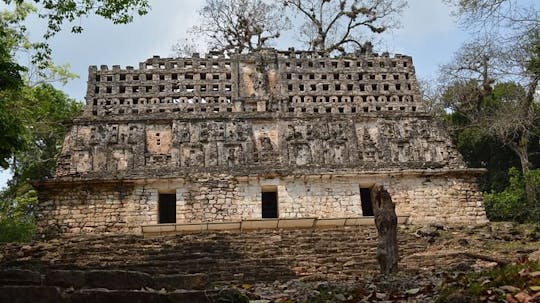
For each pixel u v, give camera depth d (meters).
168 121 27.89
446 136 28.33
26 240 24.59
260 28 37.53
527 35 22.62
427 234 22.47
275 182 26.11
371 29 37.50
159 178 25.59
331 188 26.16
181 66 29.70
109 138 27.12
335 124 28.14
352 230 23.25
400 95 29.92
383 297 8.66
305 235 21.89
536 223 26.97
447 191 26.55
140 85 29.03
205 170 26.38
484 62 33.09
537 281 7.16
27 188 34.72
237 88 29.33
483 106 35.47
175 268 17.45
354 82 29.94
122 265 17.61
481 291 7.09
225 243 20.56
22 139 16.72
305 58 30.30
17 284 8.07
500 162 38.78
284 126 27.94
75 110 34.06
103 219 25.02
